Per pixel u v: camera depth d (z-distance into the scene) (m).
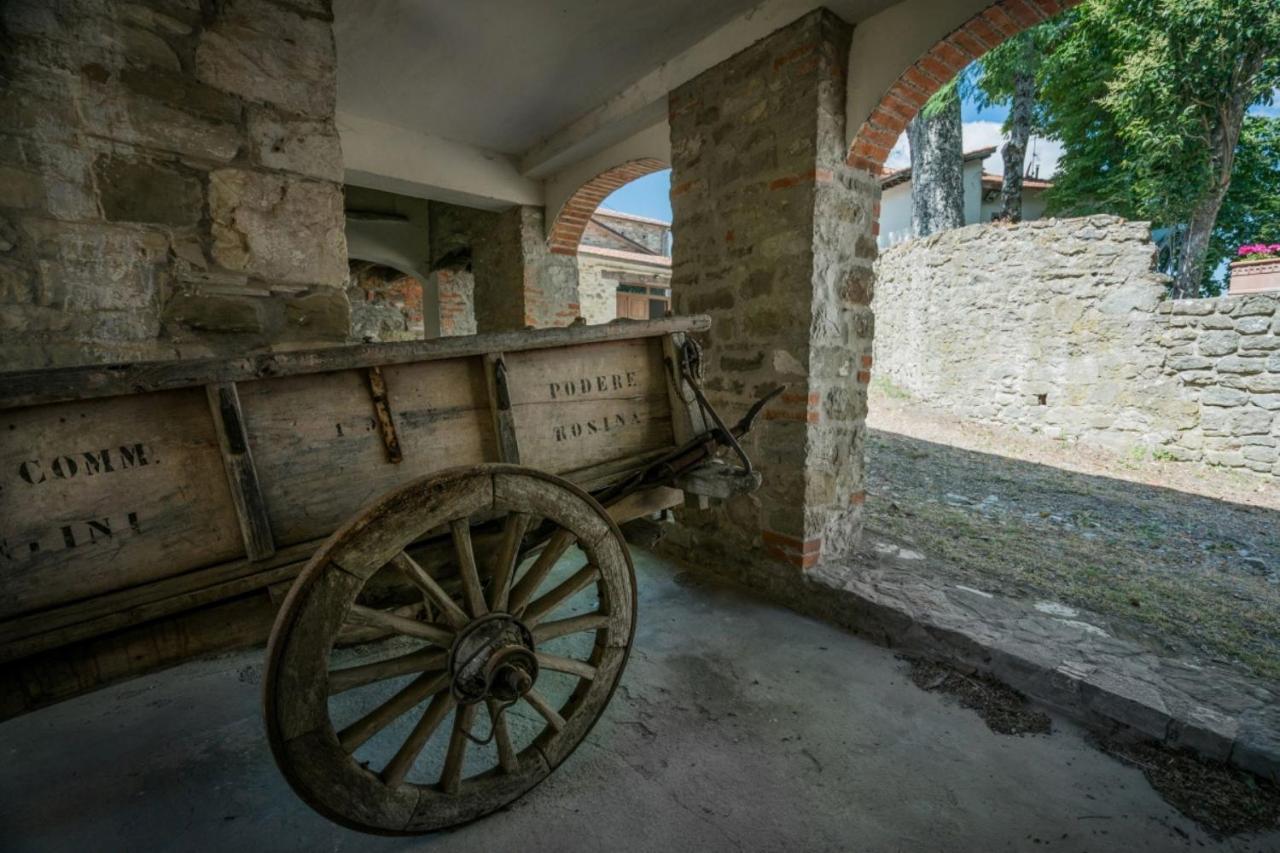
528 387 1.58
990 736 1.92
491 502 1.30
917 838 1.51
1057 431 6.22
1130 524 3.92
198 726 1.96
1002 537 3.57
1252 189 9.95
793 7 2.57
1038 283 6.30
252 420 1.18
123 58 1.72
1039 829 1.54
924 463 5.38
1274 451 4.93
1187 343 5.37
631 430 1.82
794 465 2.80
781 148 2.70
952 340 7.21
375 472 1.33
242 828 1.54
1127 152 9.42
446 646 1.34
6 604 0.96
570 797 1.64
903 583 2.77
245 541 1.15
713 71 3.02
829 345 2.76
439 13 2.80
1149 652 2.20
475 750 1.83
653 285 11.59
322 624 1.12
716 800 1.64
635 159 4.03
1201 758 1.74
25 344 1.62
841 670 2.32
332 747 1.20
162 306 1.83
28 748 1.84
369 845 1.48
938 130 9.08
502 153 4.75
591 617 1.57
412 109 3.91
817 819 1.57
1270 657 2.22
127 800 1.63
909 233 12.67
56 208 1.65
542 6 2.76
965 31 2.28
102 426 1.04
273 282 2.04
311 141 2.09
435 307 6.74
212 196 1.90
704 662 2.38
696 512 3.42
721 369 3.14
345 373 1.29
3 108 1.56
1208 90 7.37
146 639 1.11
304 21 2.05
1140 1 7.34
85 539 1.02
